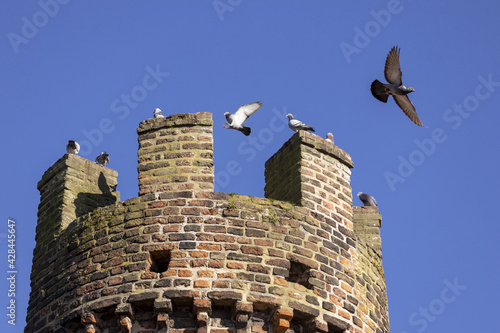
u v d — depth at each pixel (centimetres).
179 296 2105
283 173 2425
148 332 2119
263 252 2184
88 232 2277
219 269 2142
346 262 2297
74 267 2250
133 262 2170
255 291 2131
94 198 2503
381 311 2375
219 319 2116
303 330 2170
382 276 2453
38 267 2359
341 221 2353
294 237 2236
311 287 2203
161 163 2297
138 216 2231
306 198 2325
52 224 2412
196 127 2333
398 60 2286
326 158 2412
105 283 2170
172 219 2206
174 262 2147
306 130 2433
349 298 2253
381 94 2289
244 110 2422
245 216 2219
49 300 2261
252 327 2117
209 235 2183
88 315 2145
